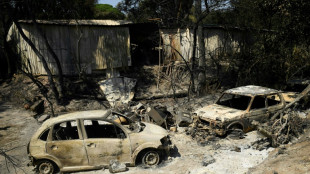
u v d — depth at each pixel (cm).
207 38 1706
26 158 734
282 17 1256
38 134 599
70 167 595
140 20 2145
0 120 1099
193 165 623
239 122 789
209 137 777
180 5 2023
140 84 1542
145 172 594
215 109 863
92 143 599
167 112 973
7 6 1345
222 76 1619
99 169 612
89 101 1353
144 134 632
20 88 1426
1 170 660
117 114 700
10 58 1639
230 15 1723
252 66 1406
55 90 1296
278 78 1415
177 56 1675
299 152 598
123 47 1579
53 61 1448
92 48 1512
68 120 607
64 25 1436
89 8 1980
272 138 700
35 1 1438
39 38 1418
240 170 582
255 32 1602
